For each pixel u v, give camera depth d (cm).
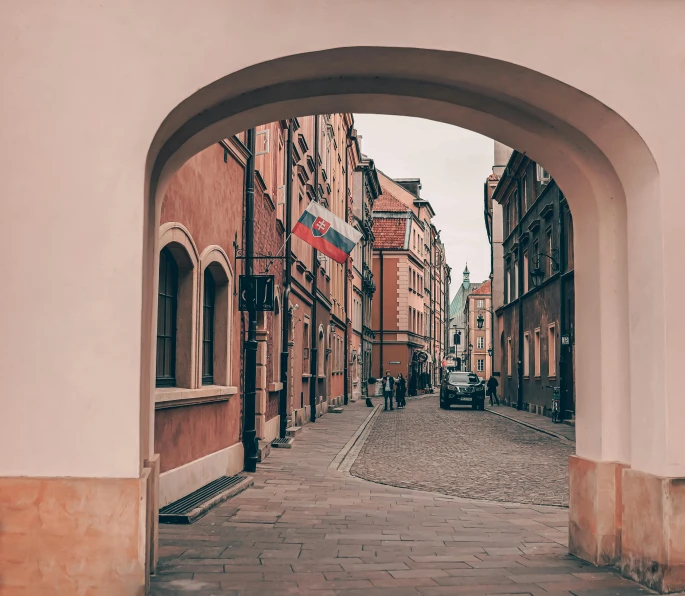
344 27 607
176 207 938
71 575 559
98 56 594
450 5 618
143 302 595
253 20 604
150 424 662
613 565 682
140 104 593
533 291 3281
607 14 635
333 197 3744
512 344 4006
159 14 599
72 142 589
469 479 1296
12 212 585
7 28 594
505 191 4119
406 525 878
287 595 579
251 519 888
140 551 562
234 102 686
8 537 561
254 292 1272
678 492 604
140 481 564
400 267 6750
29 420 572
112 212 586
